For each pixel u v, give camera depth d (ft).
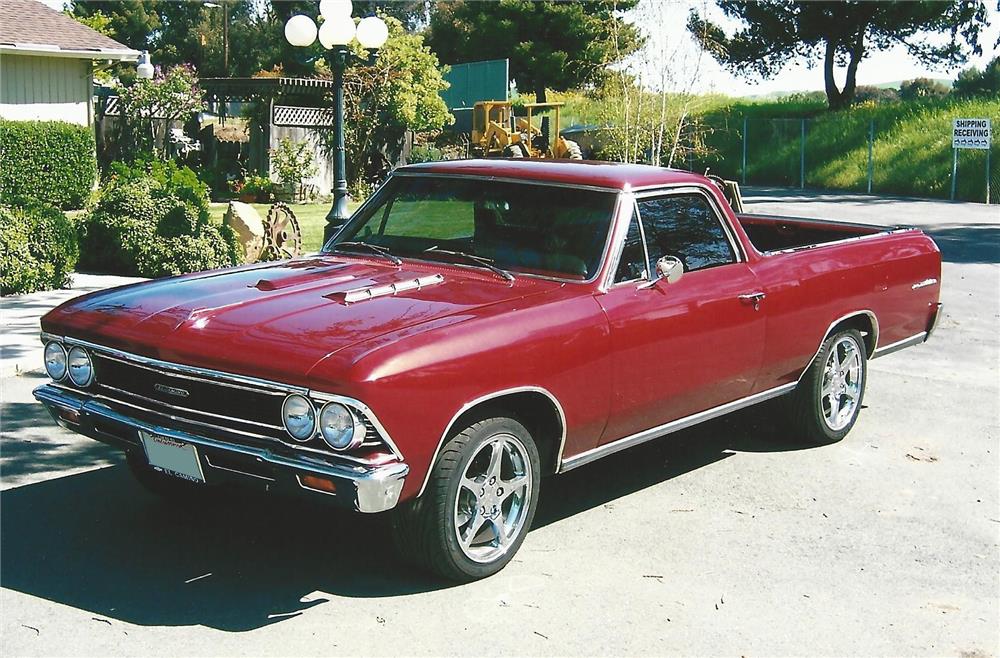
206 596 15.57
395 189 20.85
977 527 19.49
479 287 17.78
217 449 14.90
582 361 17.11
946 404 28.25
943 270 54.49
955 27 156.04
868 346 24.99
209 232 47.78
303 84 92.89
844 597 16.33
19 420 24.56
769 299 21.03
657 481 21.54
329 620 14.92
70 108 81.25
